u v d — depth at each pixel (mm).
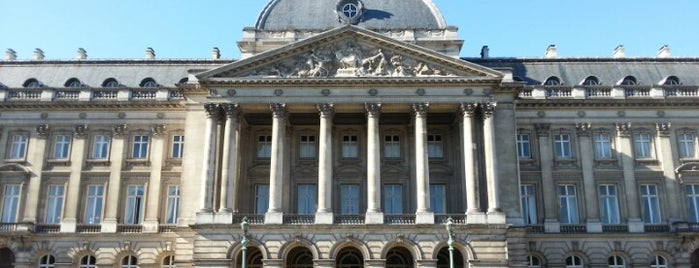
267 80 54781
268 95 55219
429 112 58281
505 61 67562
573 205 60812
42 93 62188
